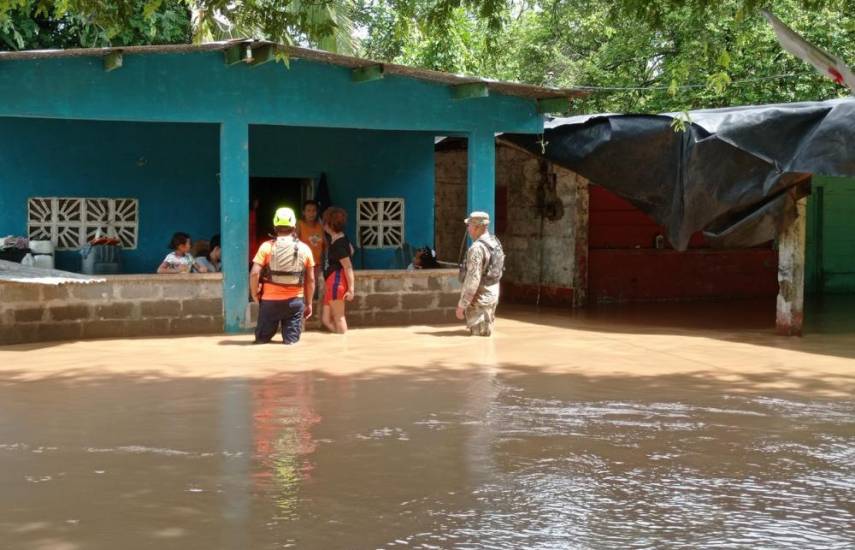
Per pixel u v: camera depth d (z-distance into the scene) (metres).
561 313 17.95
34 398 9.33
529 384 10.32
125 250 16.41
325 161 17.64
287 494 6.11
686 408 9.05
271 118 14.58
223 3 10.31
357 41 19.38
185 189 16.77
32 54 12.87
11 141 15.64
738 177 13.94
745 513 5.85
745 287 21.22
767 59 21.45
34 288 13.34
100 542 5.20
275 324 13.31
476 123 15.85
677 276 20.52
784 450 7.42
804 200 14.47
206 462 6.88
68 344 13.13
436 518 5.66
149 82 13.89
